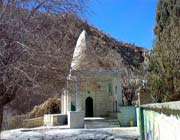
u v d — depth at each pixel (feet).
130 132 93.91
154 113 49.80
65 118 123.65
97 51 53.98
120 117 117.29
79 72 39.65
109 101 134.62
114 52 78.89
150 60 77.61
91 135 93.04
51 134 96.78
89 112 134.21
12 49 32.09
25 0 34.04
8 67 31.73
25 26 33.32
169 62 69.62
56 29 35.27
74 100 125.90
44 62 33.35
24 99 36.22
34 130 100.53
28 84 32.96
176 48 69.05
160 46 73.77
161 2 82.33
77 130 101.86
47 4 35.24
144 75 104.22
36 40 33.14
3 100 34.47
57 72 34.65
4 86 33.17
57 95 38.32
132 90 137.49
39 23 34.22
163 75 70.69
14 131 92.48
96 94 135.03
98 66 51.65
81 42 46.06
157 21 82.53
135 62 148.66
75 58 38.96
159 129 45.44
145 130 61.87
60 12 36.11
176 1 77.51
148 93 88.48
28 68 32.37
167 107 39.55
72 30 37.14
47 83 34.47
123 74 137.18
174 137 35.22
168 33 73.92
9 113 40.37
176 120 34.12
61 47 35.40
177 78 68.03
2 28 32.09
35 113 124.16
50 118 122.72
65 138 91.15
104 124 114.01
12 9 32.96
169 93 69.10
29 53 32.14
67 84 37.47
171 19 76.79
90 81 44.55
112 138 87.56
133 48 159.74
